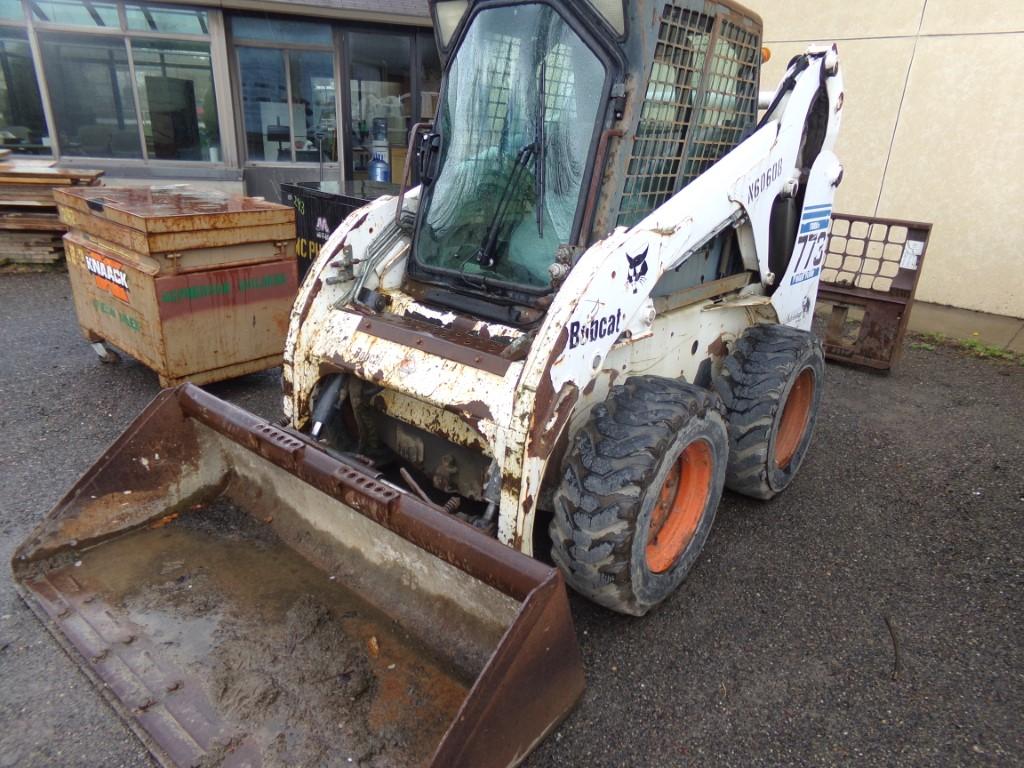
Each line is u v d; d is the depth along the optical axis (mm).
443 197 3131
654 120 2750
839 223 8008
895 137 7551
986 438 4781
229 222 4492
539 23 2764
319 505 2762
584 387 2494
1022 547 3555
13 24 9125
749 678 2625
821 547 3484
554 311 2400
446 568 2369
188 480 3027
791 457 3869
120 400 4688
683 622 2900
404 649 2389
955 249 7414
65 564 2719
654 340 2984
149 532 2908
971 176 7168
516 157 2885
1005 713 2531
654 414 2537
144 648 2369
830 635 2879
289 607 2553
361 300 3207
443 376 2600
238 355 4801
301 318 3088
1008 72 6770
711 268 3414
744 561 3336
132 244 4332
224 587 2641
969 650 2836
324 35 10227
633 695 2512
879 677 2670
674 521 2957
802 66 3529
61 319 6344
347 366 2885
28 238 7965
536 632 1906
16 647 2541
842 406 5250
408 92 10859
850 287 5949
